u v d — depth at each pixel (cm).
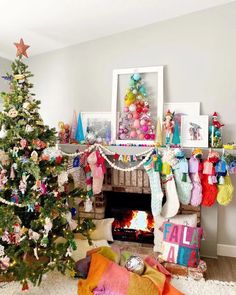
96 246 272
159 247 273
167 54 288
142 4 243
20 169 216
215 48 276
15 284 225
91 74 313
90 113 310
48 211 211
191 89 283
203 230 281
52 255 217
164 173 269
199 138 270
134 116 287
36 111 231
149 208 307
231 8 271
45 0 213
